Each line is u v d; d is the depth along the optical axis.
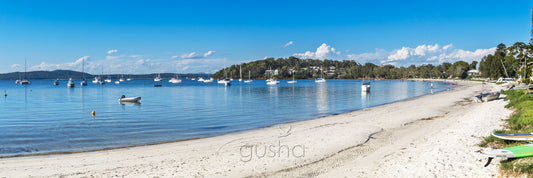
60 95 71.12
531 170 9.73
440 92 71.06
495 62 122.00
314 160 13.71
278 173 12.08
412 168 11.99
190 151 15.82
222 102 49.53
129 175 12.10
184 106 42.91
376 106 39.84
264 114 33.03
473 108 32.44
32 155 15.45
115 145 17.80
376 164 12.92
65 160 14.33
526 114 19.58
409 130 20.36
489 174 10.66
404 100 49.50
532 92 35.94
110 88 112.56
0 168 13.09
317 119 27.69
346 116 28.97
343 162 13.35
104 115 32.72
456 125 21.20
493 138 14.89
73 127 24.50
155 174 12.17
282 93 75.00
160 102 50.22
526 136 13.75
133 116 31.69
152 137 20.28
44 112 35.97
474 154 13.12
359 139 17.69
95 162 13.96
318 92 78.56
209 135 20.81
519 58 78.44
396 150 15.10
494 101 37.88
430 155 13.48
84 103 48.94
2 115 32.91
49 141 19.05
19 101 53.59
